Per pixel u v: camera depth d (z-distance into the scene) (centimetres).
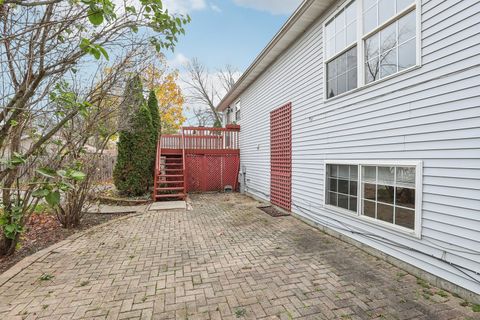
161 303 252
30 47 230
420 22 308
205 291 275
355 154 421
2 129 240
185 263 348
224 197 944
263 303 253
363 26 402
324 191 506
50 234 468
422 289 282
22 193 384
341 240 451
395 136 345
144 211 670
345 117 446
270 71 786
